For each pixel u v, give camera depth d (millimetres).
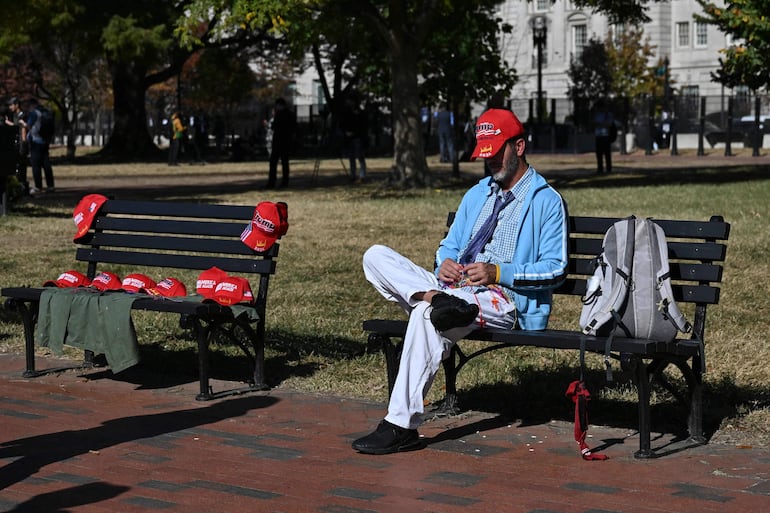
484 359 8227
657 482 5336
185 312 7117
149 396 7383
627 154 51812
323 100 89750
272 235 7656
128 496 5125
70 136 50094
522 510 4898
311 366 8195
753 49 25500
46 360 8523
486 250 6504
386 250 6359
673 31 77000
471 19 29078
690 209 18547
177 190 26750
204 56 56906
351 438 6250
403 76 26000
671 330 5902
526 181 6484
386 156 53188
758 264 12297
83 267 12992
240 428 6484
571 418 6688
